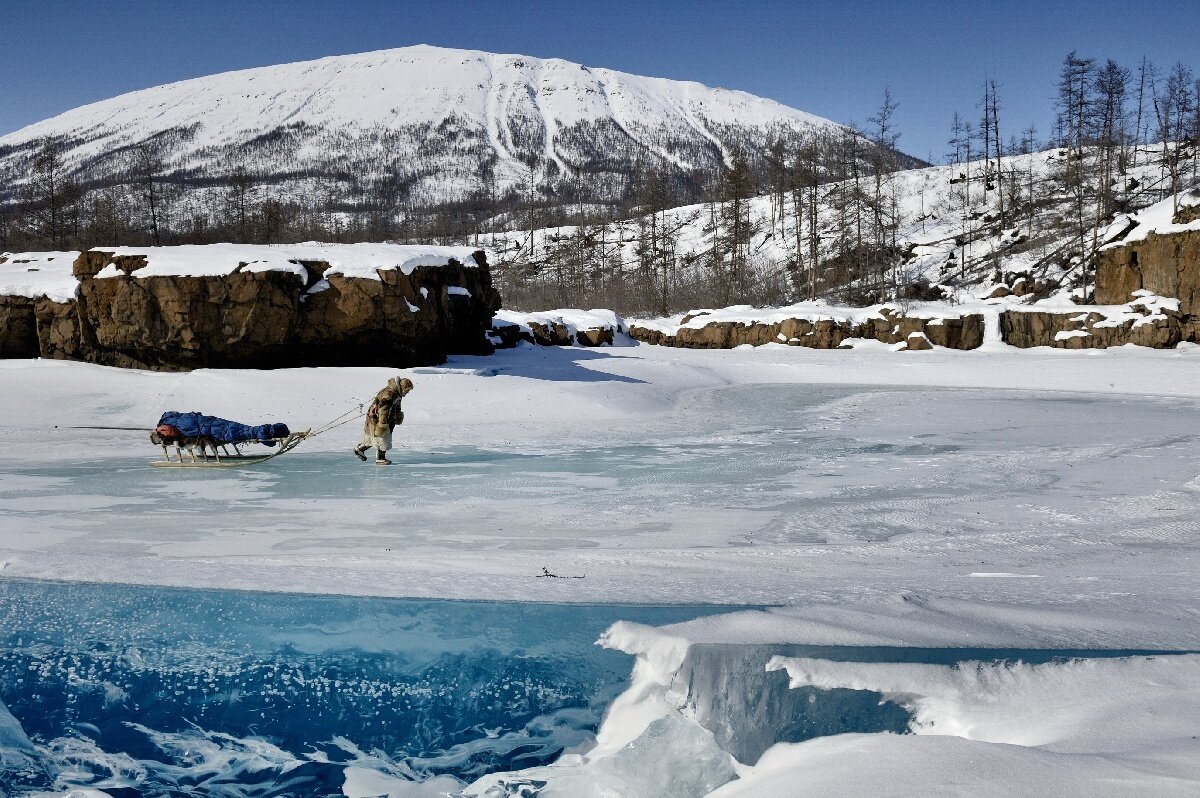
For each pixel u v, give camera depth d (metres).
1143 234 40.78
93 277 23.92
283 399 21.78
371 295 24.52
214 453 14.70
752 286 69.56
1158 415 21.64
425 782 3.79
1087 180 70.62
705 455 15.61
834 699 3.77
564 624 4.59
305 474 13.41
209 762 3.89
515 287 85.69
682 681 4.03
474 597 5.14
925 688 3.76
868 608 4.72
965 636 4.17
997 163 80.81
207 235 92.00
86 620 4.93
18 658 4.49
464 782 3.77
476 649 4.51
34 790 3.70
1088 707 3.51
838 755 3.36
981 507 10.03
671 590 5.36
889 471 13.32
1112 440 16.80
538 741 3.97
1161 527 8.56
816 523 9.17
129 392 22.05
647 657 4.24
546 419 21.52
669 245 90.62
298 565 6.12
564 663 4.32
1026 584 5.74
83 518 9.61
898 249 68.19
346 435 18.64
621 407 23.16
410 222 187.25
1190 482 11.49
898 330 43.00
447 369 25.33
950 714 3.63
